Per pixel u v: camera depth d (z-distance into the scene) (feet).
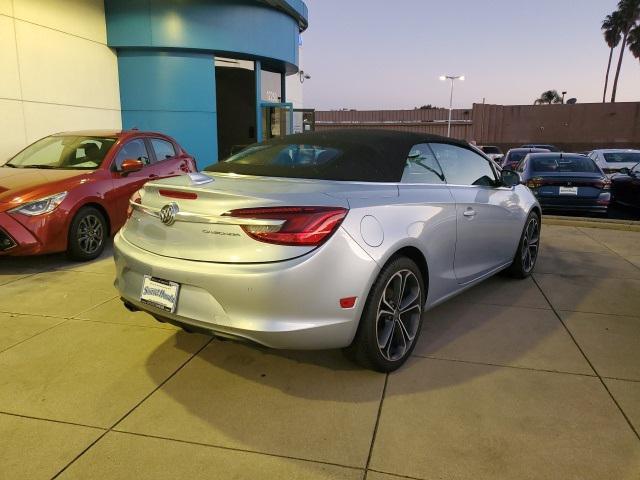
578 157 34.09
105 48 38.99
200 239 9.26
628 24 212.23
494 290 16.22
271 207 8.82
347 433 8.56
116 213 20.71
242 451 8.09
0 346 11.74
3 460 7.80
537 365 11.02
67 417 8.96
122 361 11.07
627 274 18.24
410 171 11.82
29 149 22.59
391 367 10.55
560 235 25.62
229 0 41.45
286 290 8.68
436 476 7.54
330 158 11.19
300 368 10.82
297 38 50.75
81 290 15.81
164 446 8.20
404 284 10.69
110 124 39.91
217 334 9.11
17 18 30.45
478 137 166.50
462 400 9.59
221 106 53.83
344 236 9.18
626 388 10.04
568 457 7.95
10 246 17.24
